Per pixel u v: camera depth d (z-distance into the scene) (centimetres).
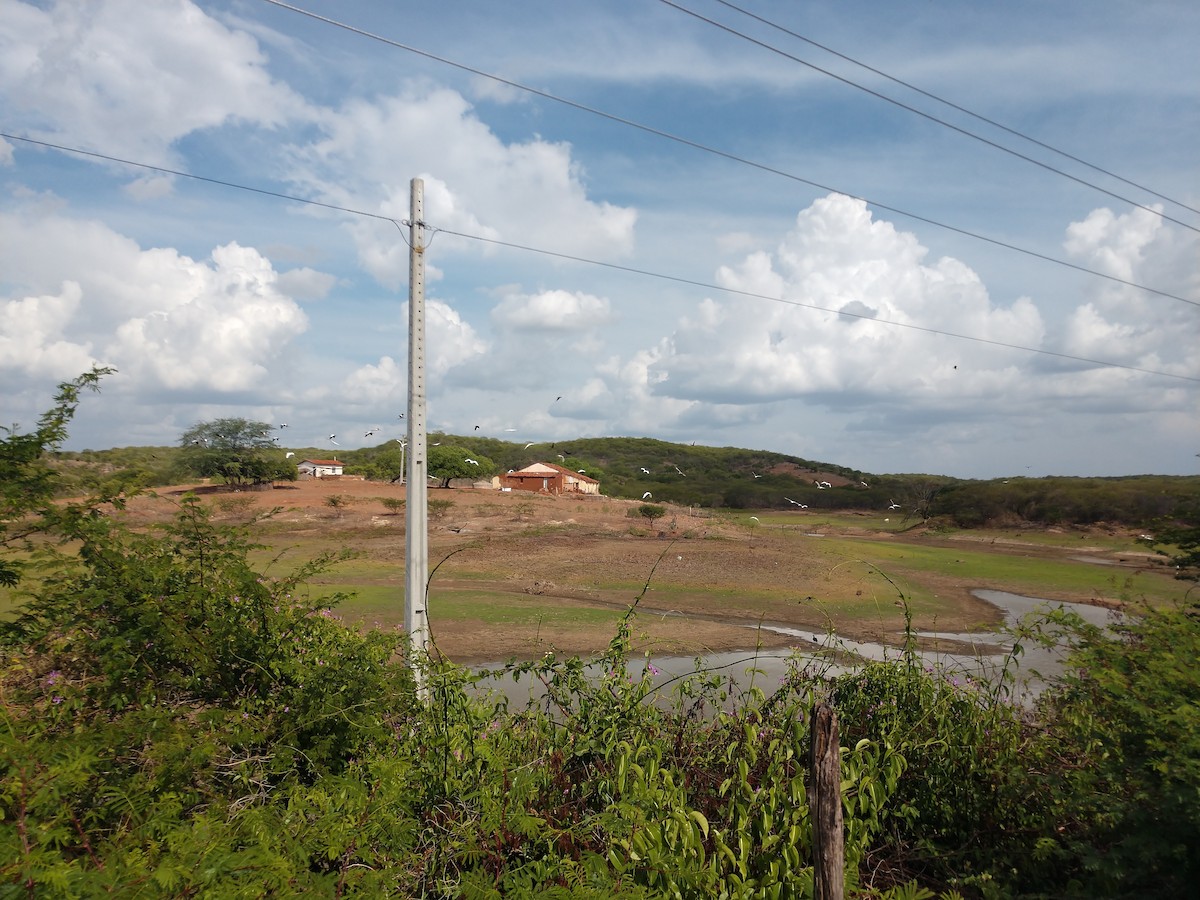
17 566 473
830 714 284
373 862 301
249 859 251
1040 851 384
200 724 387
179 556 502
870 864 414
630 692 475
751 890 336
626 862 333
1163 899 343
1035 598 2586
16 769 276
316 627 521
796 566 3167
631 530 4444
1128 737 395
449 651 1611
